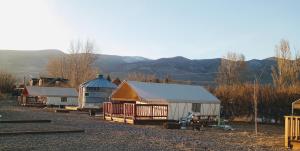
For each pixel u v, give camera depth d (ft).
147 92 141.18
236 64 268.82
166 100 137.69
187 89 150.61
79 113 191.52
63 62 408.26
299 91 146.92
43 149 63.46
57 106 267.18
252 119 160.04
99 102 223.30
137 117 131.85
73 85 345.92
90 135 87.10
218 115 138.62
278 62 203.82
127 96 145.59
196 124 116.26
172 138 86.38
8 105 257.96
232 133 104.01
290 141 75.92
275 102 152.15
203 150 68.44
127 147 69.10
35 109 219.82
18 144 68.23
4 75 359.66
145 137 86.58
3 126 101.81
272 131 113.39
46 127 102.53
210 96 149.69
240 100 163.63
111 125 119.24
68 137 81.56
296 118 76.48
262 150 71.15
